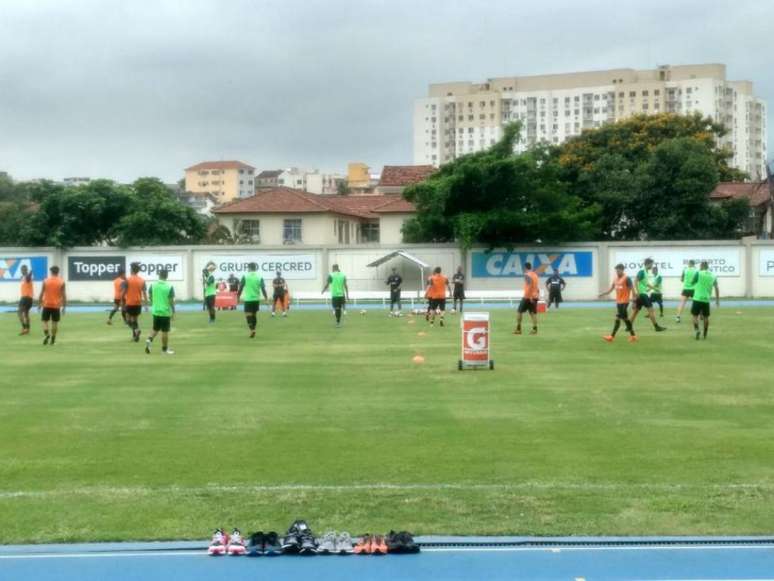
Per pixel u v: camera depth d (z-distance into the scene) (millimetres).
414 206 67188
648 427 13164
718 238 62656
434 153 192125
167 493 9539
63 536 8273
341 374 19125
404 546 7895
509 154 55125
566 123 183750
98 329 31547
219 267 53094
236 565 7664
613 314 38281
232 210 68000
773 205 65125
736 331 28688
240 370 19844
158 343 26297
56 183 60062
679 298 51469
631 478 10164
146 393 16578
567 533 8297
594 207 54031
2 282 53562
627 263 52094
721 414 14242
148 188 63156
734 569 7492
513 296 47094
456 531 8375
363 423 13555
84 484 10109
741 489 9570
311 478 10305
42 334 29438
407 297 46781
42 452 11688
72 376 18938
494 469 10625
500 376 18656
